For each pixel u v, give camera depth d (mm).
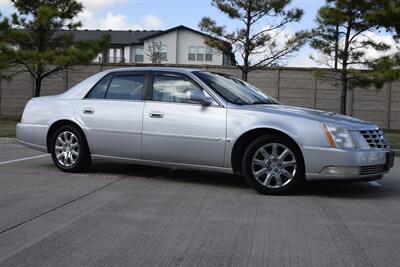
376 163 6652
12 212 5648
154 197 6543
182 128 7219
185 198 6516
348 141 6523
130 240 4691
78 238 4734
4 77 21984
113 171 8547
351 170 6461
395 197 6855
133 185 7348
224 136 6957
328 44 20953
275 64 22641
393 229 5180
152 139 7449
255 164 6859
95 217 5484
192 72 7496
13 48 20016
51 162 9641
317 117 6746
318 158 6516
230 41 21203
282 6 20172
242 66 21906
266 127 6715
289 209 5992
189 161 7270
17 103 24844
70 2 21297
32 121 8555
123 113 7691
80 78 24438
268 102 7680
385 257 4309
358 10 20156
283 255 4316
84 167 8242
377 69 20484
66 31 24141
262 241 4699
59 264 4059
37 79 21484
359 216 5711
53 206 5945
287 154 6715
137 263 4090
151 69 7789
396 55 20438
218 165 7086
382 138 7023
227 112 7008
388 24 19844
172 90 7500
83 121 8039
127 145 7676
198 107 7207
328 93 23438
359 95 23469
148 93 7648
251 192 6984
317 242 4695
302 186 7512
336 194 6984
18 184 7281
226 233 4945
